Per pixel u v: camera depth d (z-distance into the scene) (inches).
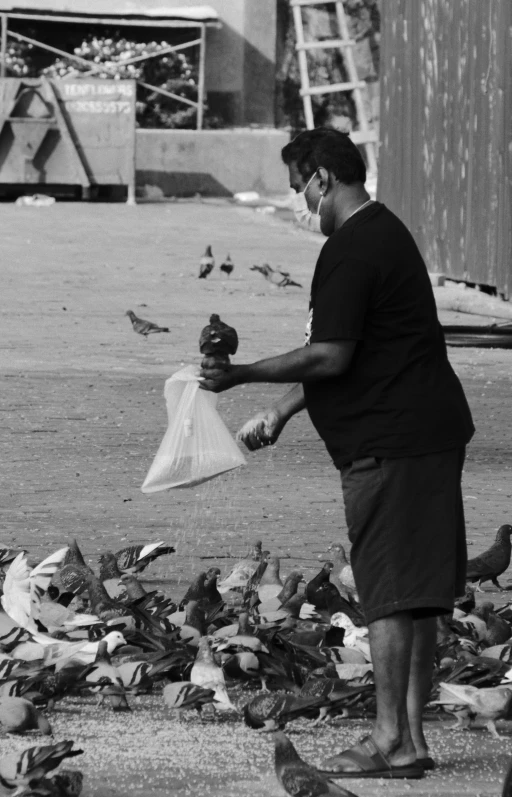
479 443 1256.2
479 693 565.3
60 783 458.6
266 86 4881.9
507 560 828.6
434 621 539.5
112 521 956.0
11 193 4468.5
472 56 2377.0
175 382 598.5
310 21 4955.7
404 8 2778.1
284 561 858.8
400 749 517.7
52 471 1105.4
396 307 521.7
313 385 535.2
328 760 519.8
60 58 4547.2
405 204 2815.0
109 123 4183.1
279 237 3447.3
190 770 515.2
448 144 2522.1
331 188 538.6
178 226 3636.8
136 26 4621.1
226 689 605.6
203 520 965.8
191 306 2235.5
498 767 532.4
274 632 637.3
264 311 2193.7
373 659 519.8
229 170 4746.6
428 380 524.4
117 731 566.3
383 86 2974.9
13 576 614.2
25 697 577.6
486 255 2331.4
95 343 1813.5
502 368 1697.8
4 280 2482.8
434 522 518.0
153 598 712.4
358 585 525.3
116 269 2701.8
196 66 4751.5
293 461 1185.4
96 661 587.2
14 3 4475.9
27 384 1487.5
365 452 520.7
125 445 1207.6
